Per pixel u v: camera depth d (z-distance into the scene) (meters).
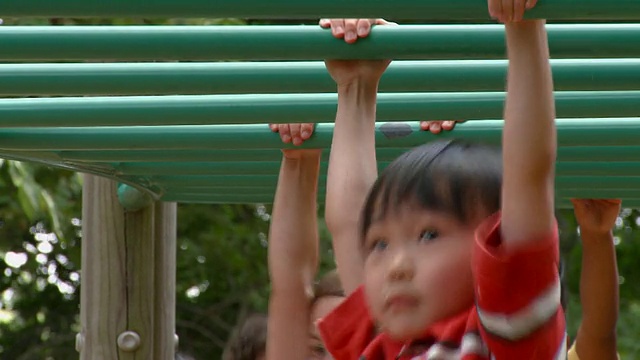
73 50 3.65
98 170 5.54
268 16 3.37
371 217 2.49
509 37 2.64
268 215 13.98
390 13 3.37
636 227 14.22
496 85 4.03
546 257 2.32
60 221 11.05
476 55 3.69
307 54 3.69
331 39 3.69
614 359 5.19
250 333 5.54
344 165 3.54
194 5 3.35
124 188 6.45
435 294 2.38
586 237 5.25
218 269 13.63
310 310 3.98
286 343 3.94
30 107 4.36
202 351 13.73
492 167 2.45
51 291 14.44
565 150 5.03
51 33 3.65
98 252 6.50
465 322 2.38
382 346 2.58
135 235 6.52
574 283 12.99
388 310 2.43
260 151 5.12
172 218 6.72
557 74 3.99
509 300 2.28
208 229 13.60
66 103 4.37
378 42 3.67
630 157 5.00
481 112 4.39
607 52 3.68
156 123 4.39
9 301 14.45
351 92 3.71
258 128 4.81
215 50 3.70
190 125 4.71
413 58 3.72
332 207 3.41
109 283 6.49
